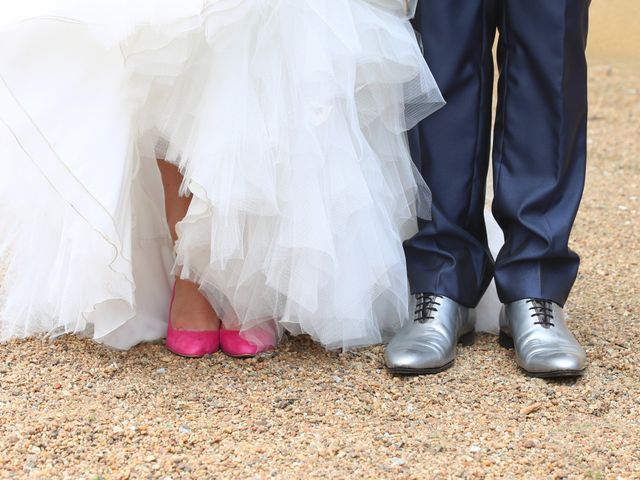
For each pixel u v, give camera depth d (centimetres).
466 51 256
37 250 268
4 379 252
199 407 240
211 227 239
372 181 256
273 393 247
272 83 238
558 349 253
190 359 267
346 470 211
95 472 209
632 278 336
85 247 240
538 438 226
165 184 262
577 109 254
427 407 241
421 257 271
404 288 264
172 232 267
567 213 257
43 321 275
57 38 238
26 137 236
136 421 231
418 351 254
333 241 246
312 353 271
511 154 258
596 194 443
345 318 254
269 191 234
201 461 214
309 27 238
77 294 249
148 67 230
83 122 238
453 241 269
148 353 270
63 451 218
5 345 271
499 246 295
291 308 250
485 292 287
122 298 248
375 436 226
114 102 238
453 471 211
